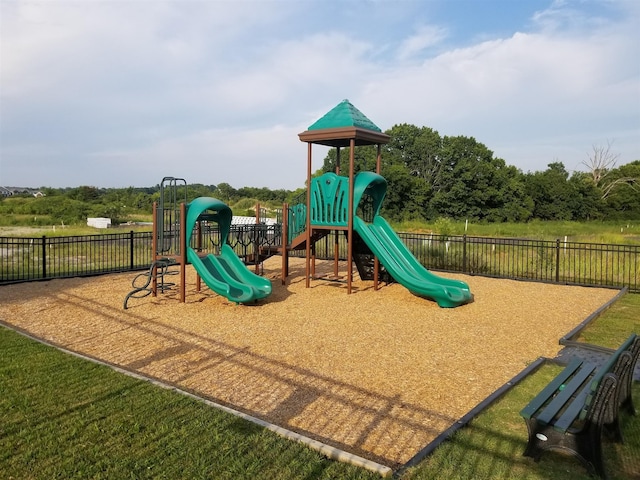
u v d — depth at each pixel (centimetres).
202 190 6625
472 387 536
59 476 335
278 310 900
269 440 388
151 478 334
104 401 459
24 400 459
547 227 4100
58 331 739
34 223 4009
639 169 5766
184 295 950
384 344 696
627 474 361
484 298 1039
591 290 1143
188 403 457
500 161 5569
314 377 559
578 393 419
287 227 1210
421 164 5609
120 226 3738
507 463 366
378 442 406
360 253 1220
